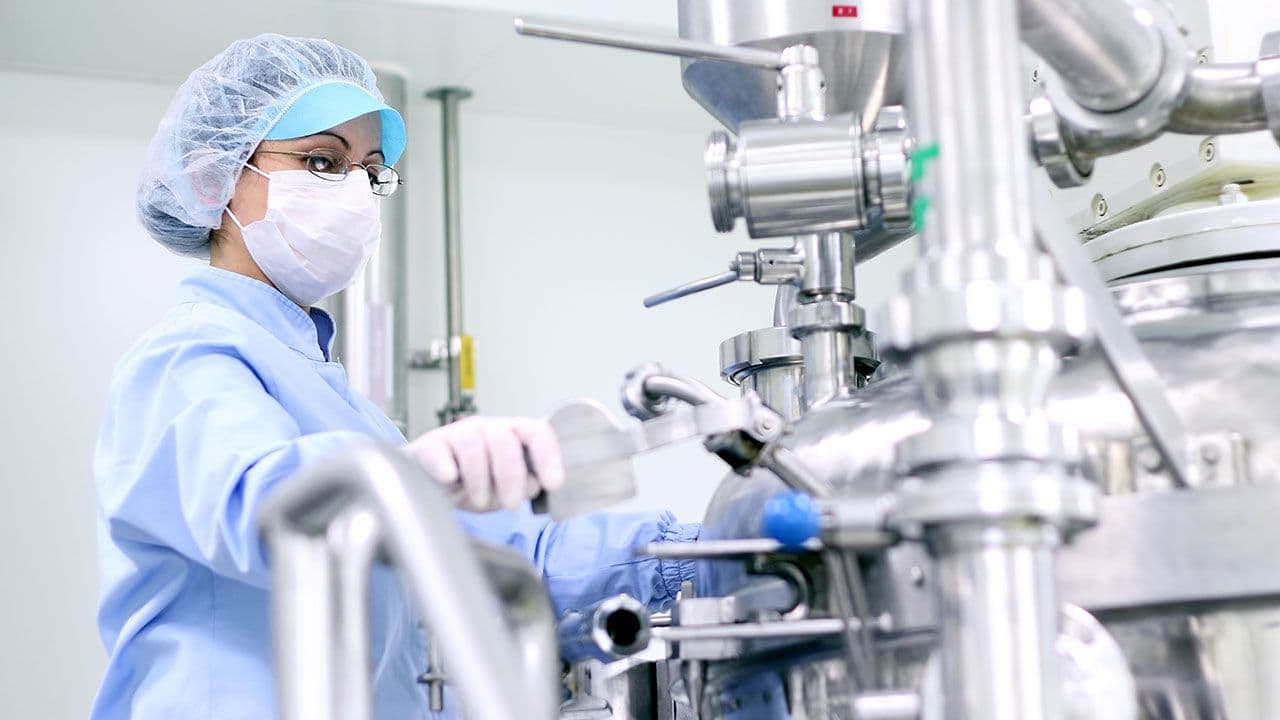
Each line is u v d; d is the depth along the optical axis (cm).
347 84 153
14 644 292
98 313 309
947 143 58
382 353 297
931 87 58
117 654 128
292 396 131
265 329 142
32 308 306
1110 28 72
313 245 149
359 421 137
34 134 311
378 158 160
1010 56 58
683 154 360
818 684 79
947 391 57
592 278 347
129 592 129
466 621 43
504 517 142
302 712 48
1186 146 102
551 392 340
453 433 80
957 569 56
